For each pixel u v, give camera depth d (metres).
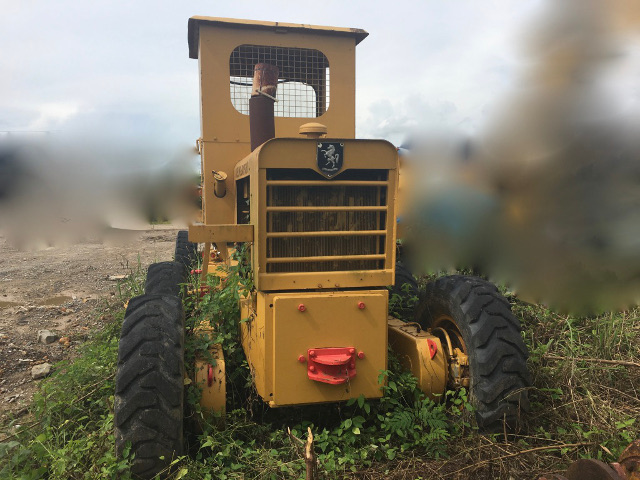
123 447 2.50
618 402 3.26
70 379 3.58
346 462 2.74
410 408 2.99
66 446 2.78
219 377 2.94
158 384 2.57
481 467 2.62
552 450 2.73
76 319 5.85
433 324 3.49
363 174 2.97
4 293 7.20
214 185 4.18
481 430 2.83
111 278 8.00
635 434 2.79
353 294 2.87
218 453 2.69
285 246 2.91
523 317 4.30
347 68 4.35
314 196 2.91
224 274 4.01
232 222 4.23
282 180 2.83
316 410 3.18
